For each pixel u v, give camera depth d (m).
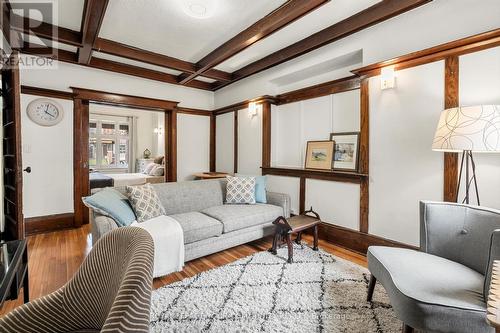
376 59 2.75
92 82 4.03
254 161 4.47
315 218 2.99
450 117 1.77
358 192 2.92
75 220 3.80
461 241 1.64
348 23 2.79
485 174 2.04
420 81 2.38
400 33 2.55
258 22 2.79
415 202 2.43
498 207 1.98
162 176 6.50
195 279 2.19
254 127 4.46
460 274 1.44
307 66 3.50
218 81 5.09
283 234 2.76
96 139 8.20
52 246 3.02
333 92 3.48
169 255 2.22
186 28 2.98
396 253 1.72
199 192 3.24
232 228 2.75
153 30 3.02
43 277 2.26
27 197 3.51
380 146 2.70
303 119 3.90
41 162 3.60
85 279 0.97
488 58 2.00
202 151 5.40
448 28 2.25
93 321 0.94
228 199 3.40
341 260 2.61
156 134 8.84
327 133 3.58
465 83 2.12
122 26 2.94
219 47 3.47
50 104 3.64
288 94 4.04
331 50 3.20
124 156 8.77
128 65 4.24
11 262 1.28
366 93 2.80
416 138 2.42
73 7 2.51
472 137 1.62
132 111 8.60
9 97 2.29
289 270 2.37
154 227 2.27
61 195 3.75
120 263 0.86
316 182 3.41
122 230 0.96
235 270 2.36
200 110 5.34
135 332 0.56
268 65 3.85
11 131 2.23
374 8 2.58
